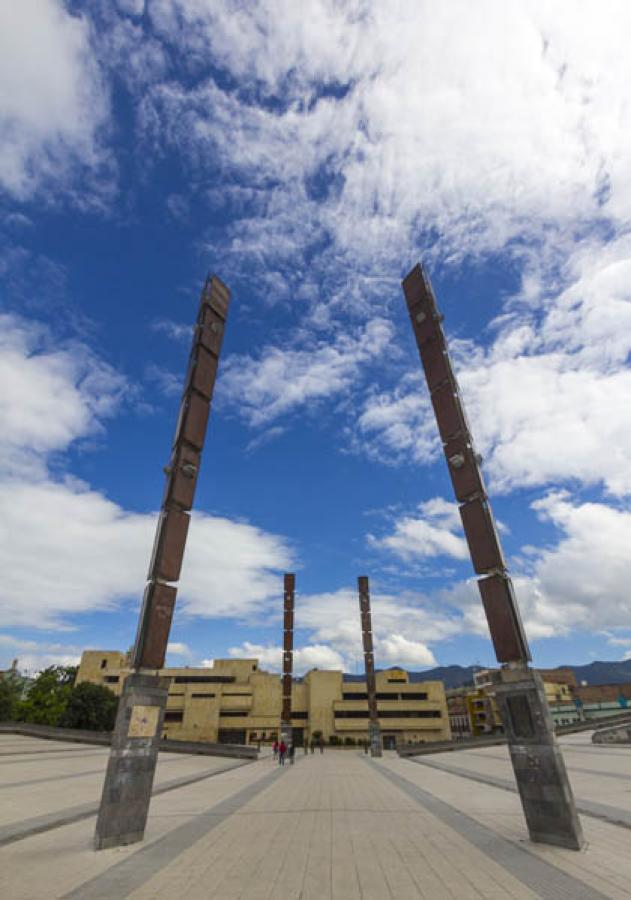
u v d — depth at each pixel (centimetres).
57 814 971
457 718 9444
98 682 7206
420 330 1245
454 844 727
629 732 2809
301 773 2202
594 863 612
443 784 1559
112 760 776
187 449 1120
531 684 786
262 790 1490
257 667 8075
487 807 1052
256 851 704
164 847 732
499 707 824
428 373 1189
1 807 1052
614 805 976
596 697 8050
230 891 531
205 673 7575
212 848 724
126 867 627
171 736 6881
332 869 609
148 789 814
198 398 1188
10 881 570
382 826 880
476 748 3575
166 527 1018
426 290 1254
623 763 1802
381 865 624
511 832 794
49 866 634
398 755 3891
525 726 780
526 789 754
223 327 1323
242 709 7225
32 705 5338
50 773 1739
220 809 1094
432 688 7462
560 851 672
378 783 1688
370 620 4400
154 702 870
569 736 3788
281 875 586
